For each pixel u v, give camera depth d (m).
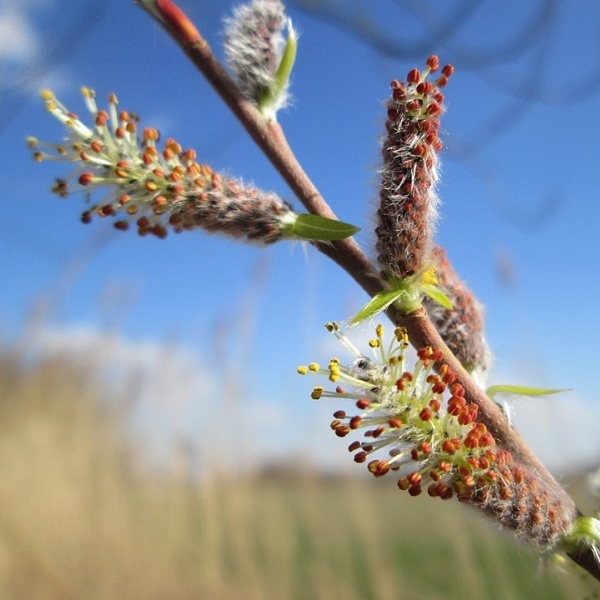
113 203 0.09
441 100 0.08
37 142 0.09
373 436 0.07
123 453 0.42
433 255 0.08
